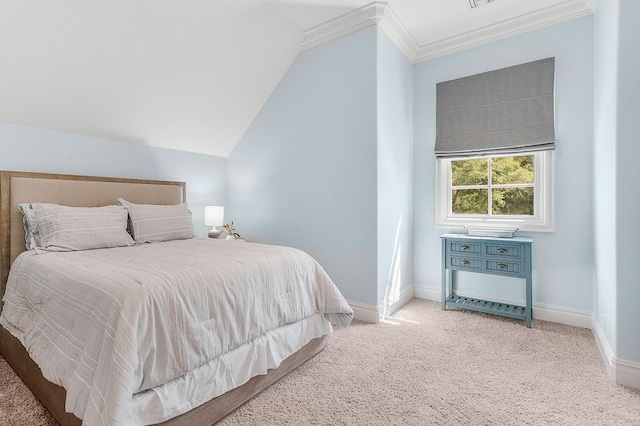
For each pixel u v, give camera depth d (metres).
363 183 2.84
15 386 1.80
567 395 1.73
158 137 3.27
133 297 1.28
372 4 2.67
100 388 1.14
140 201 3.12
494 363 2.07
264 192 3.61
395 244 3.11
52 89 2.41
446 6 2.70
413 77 3.51
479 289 3.19
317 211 3.16
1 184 2.34
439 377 1.91
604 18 2.21
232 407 1.59
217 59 2.90
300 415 1.57
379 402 1.67
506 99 2.98
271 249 2.23
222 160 3.97
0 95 2.27
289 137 3.37
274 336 1.84
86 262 1.82
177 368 1.34
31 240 2.28
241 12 2.65
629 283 1.80
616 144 1.83
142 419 1.23
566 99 2.75
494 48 3.06
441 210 3.37
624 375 1.82
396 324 2.75
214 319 1.51
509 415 1.57
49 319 1.58
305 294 2.07
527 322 2.66
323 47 3.08
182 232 2.98
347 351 2.25
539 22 2.82
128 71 2.60
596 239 2.46
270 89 3.46
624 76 1.80
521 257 2.70
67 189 2.65
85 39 2.27
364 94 2.82
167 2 2.33
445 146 3.29
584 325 2.67
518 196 3.06
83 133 2.83
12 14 1.96
